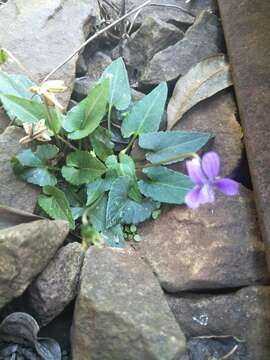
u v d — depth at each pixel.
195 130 0.19
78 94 0.20
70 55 0.19
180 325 0.16
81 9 0.21
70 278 0.16
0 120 0.19
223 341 0.16
